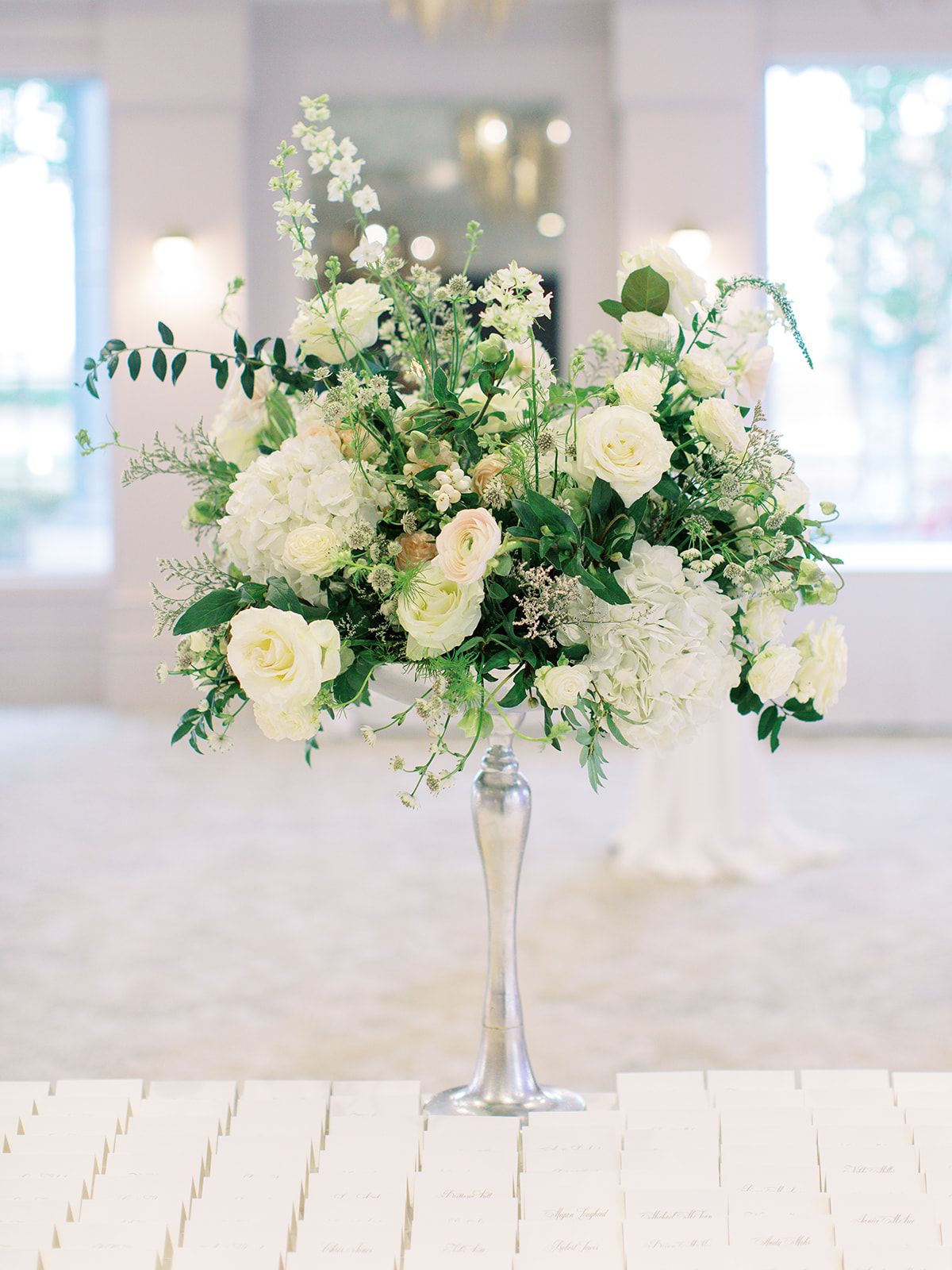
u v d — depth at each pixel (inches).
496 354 42.6
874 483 302.4
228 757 246.1
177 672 42.3
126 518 295.9
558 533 39.4
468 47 302.5
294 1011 120.5
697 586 41.3
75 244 313.0
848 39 293.4
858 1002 122.6
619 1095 44.9
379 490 41.8
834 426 302.2
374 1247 34.9
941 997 123.6
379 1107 44.3
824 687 43.4
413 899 156.8
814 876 166.7
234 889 161.2
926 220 298.4
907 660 290.2
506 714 41.9
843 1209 36.0
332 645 38.1
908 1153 38.9
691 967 132.6
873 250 299.1
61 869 169.9
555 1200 37.1
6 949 139.2
